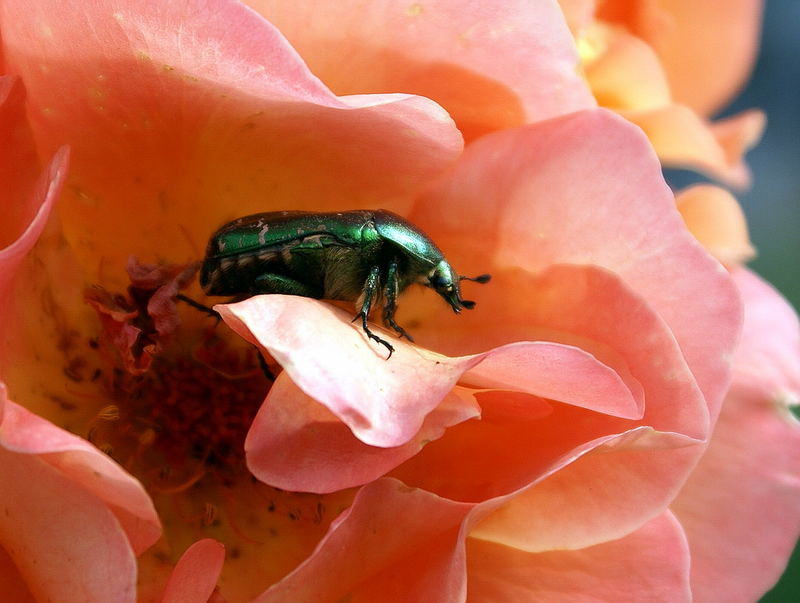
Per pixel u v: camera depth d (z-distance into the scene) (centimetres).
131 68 12
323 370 11
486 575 14
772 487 14
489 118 13
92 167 13
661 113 14
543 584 14
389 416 11
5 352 13
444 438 13
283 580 12
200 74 12
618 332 13
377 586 13
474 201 13
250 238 13
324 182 14
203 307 14
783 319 16
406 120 13
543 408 13
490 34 13
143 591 13
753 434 15
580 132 13
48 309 14
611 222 13
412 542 12
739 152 15
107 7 12
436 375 12
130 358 14
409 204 14
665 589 13
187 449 15
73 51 12
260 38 11
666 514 14
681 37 16
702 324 13
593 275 13
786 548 14
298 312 12
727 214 15
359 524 12
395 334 13
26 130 12
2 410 11
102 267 14
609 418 13
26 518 11
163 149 13
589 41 14
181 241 14
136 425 15
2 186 12
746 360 15
